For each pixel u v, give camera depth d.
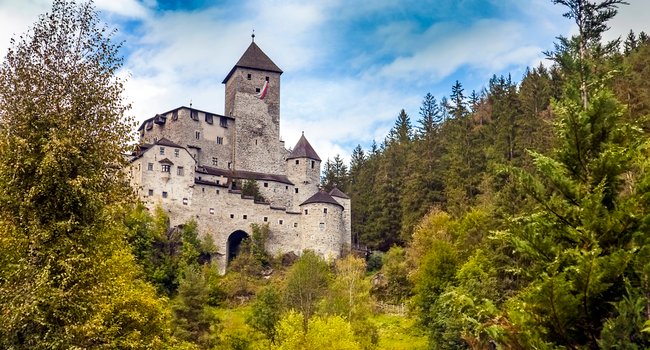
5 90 20.95
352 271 76.75
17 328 18.83
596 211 15.11
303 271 74.06
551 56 19.27
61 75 21.66
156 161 100.94
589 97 17.48
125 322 26.09
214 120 122.00
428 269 59.03
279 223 107.81
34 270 19.31
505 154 89.19
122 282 23.97
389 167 119.38
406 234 96.06
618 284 14.60
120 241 23.53
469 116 115.25
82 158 20.78
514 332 14.86
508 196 53.03
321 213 108.56
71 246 19.97
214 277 90.88
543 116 90.25
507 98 102.88
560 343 14.76
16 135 20.61
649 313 14.23
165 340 28.09
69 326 18.95
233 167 121.50
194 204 101.94
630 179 16.81
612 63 19.55
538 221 16.30
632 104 49.34
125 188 23.16
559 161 16.88
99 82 22.09
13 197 20.09
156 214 94.81
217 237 102.62
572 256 14.83
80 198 20.69
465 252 60.53
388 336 61.34
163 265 84.50
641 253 14.38
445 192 95.56
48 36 21.81
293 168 122.50
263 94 127.69
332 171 147.12
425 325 57.56
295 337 44.12
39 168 19.84
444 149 112.25
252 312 65.75
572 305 14.03
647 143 16.05
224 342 54.72
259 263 99.94
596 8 19.84
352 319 58.84
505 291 42.75
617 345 13.19
